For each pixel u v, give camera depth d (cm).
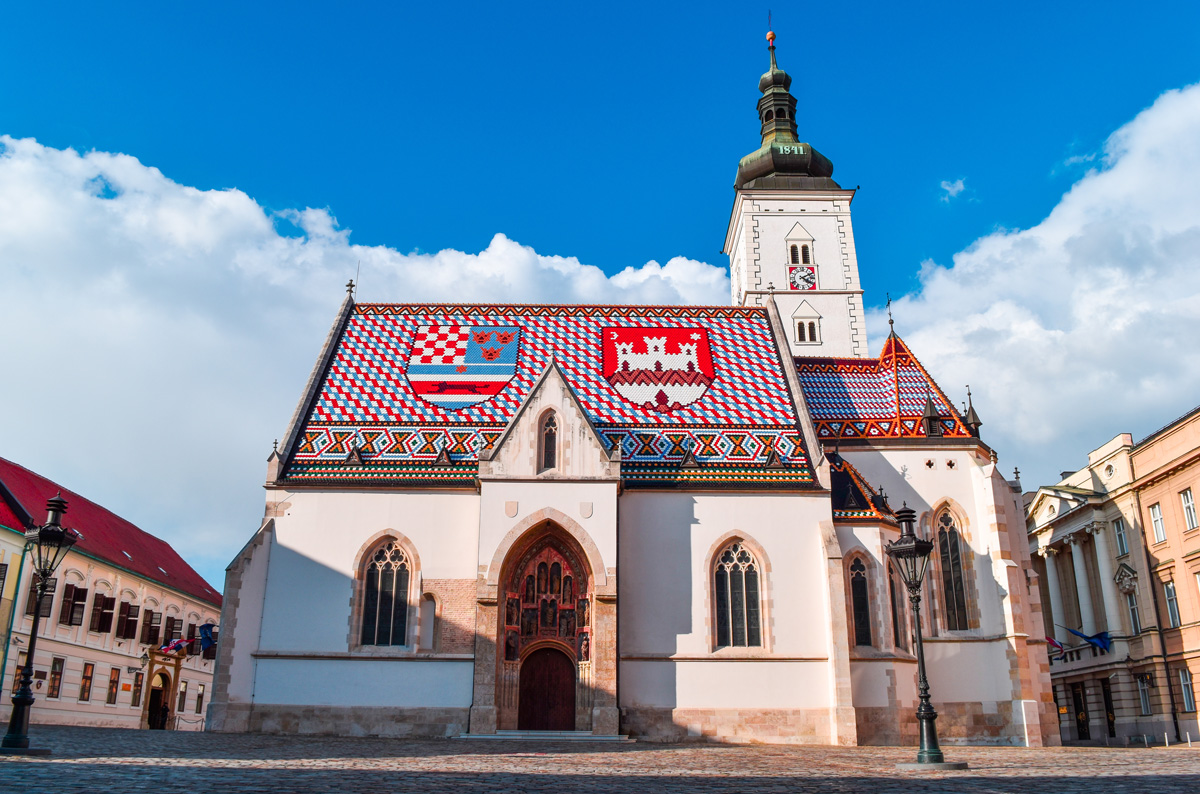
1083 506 6900
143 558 7856
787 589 4681
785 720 4494
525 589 4656
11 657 5675
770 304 5972
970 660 4984
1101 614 6875
